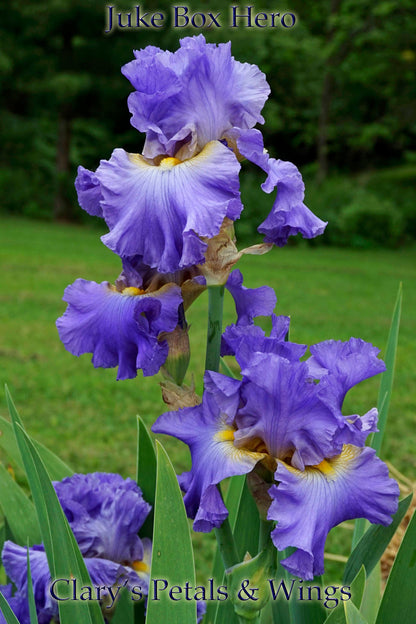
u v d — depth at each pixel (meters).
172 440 2.09
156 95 0.66
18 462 0.85
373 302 4.27
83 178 0.68
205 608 0.77
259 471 0.65
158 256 0.63
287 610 0.76
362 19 7.62
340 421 0.64
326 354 0.68
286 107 9.55
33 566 0.76
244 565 0.64
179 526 0.64
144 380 2.68
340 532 1.60
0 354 2.89
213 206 0.62
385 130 9.31
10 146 9.59
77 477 0.79
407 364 2.91
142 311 0.66
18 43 7.93
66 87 7.65
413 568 0.68
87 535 0.77
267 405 0.64
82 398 2.42
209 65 0.66
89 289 0.68
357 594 0.69
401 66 7.85
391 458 1.93
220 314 0.68
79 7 7.35
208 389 0.66
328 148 9.77
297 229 0.68
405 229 7.94
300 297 4.29
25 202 8.92
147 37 7.56
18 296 3.99
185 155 0.66
